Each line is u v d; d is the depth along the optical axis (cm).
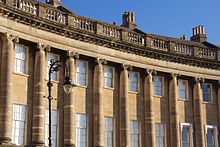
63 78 3909
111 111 4203
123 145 4159
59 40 3875
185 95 4803
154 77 4616
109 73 4288
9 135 3372
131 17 5134
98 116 4031
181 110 4719
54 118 3816
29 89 3681
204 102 4878
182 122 4688
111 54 4234
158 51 4547
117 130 4203
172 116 4588
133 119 4347
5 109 3384
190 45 4894
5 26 3500
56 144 3775
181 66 4738
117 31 4372
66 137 3788
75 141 3881
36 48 3728
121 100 4259
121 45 4291
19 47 3681
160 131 4531
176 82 4681
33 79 3712
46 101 3756
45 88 3772
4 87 3425
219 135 4884
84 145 3956
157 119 4522
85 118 4012
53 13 3906
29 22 3662
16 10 3550
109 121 4188
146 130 4381
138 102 4422
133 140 4312
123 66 4300
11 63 3506
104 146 4084
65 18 3988
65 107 3850
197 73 4831
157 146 4472
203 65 4878
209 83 4972
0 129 3347
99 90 4078
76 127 3938
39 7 3788
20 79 3631
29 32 3672
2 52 3494
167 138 4547
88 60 4125
